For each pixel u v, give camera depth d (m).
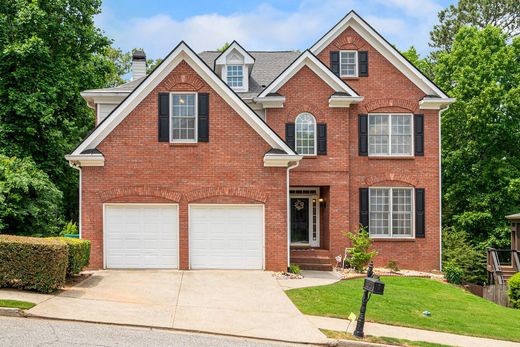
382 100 20.33
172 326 9.94
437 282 17.69
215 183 16.77
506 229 26.73
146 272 15.91
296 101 19.64
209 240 16.72
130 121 16.70
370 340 9.80
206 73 16.81
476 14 39.09
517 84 28.58
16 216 15.98
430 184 20.28
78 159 16.16
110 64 26.89
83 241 14.55
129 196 16.56
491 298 18.58
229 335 9.69
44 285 11.80
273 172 16.86
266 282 14.89
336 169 19.66
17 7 21.52
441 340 10.35
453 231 25.41
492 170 27.89
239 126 16.88
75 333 9.00
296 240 21.05
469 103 28.30
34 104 20.70
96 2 25.09
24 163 17.56
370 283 9.92
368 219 19.98
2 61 20.97
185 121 16.97
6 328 9.02
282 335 9.78
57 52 23.61
